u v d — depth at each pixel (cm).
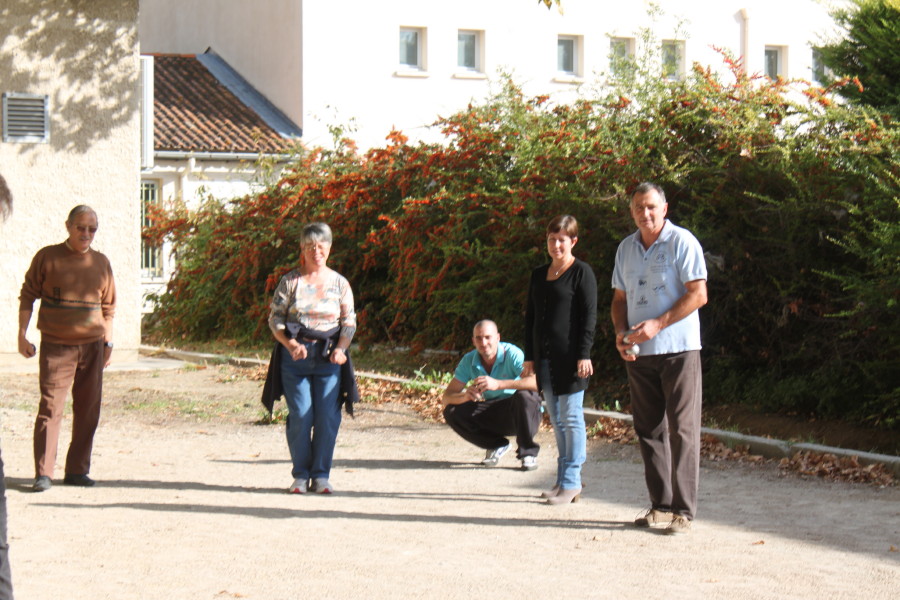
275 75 2956
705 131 1262
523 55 2981
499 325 1460
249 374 1552
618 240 1253
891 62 1405
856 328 1109
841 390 1121
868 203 1106
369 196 1752
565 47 3047
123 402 1298
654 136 1269
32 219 1587
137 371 1599
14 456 954
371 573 591
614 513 748
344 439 1067
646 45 1458
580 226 1301
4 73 1566
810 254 1173
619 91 1384
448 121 1614
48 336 822
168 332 2073
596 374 1359
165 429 1118
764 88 1255
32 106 1582
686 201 1265
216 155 2700
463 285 1468
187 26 3488
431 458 970
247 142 2762
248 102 2981
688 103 1255
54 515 729
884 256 1016
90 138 1620
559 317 764
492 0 2966
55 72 1596
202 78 3089
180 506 762
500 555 632
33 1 1578
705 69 1322
